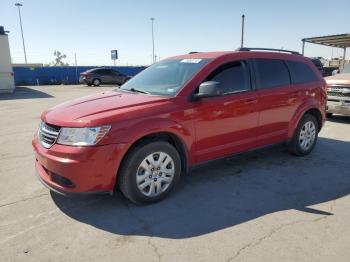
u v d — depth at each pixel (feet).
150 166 12.42
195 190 14.02
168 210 12.26
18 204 12.75
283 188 14.28
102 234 10.64
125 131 11.47
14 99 54.85
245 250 9.65
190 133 13.26
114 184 11.70
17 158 18.81
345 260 9.14
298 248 9.72
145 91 14.61
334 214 11.85
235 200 13.08
